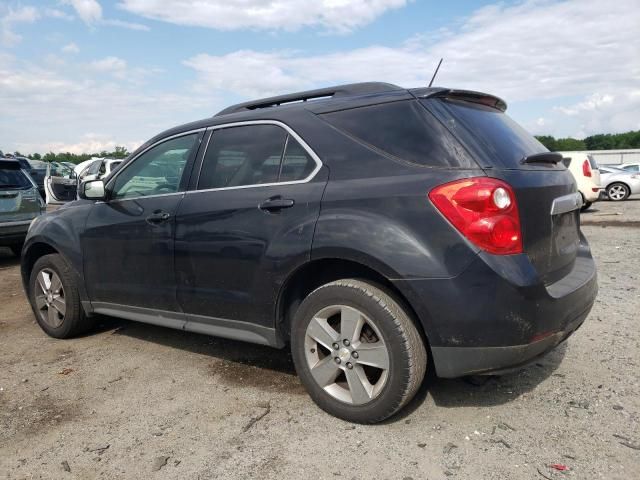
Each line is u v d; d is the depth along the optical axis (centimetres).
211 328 360
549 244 285
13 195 845
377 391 284
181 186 377
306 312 306
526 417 296
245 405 326
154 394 347
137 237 392
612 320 457
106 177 437
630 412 297
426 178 271
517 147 302
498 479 242
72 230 445
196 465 265
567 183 319
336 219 288
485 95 326
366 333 292
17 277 758
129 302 409
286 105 349
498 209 257
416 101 296
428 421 296
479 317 256
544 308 263
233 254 334
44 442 293
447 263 259
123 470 263
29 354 434
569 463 252
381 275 294
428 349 287
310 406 321
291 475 252
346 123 312
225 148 361
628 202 1753
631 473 243
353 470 254
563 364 366
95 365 402
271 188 325
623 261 707
